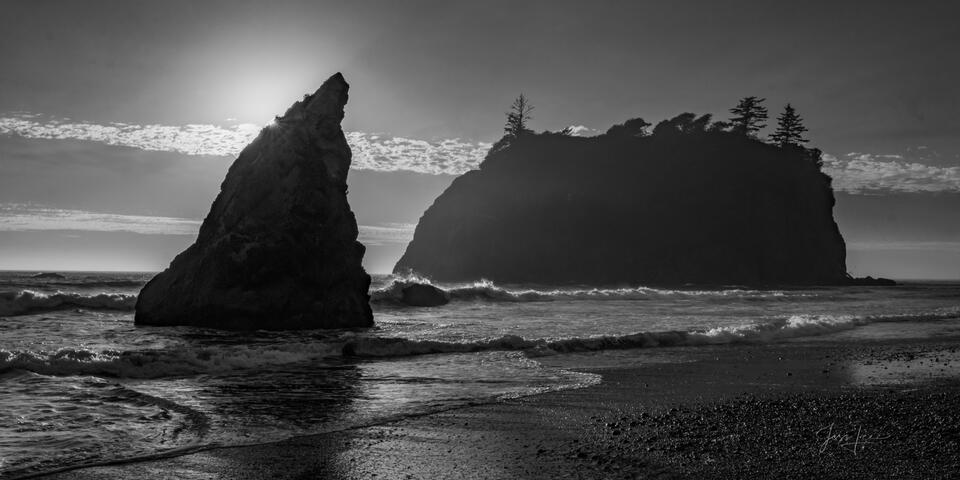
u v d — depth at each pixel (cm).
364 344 1717
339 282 2378
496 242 12300
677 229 12638
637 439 883
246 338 1975
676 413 1055
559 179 13400
